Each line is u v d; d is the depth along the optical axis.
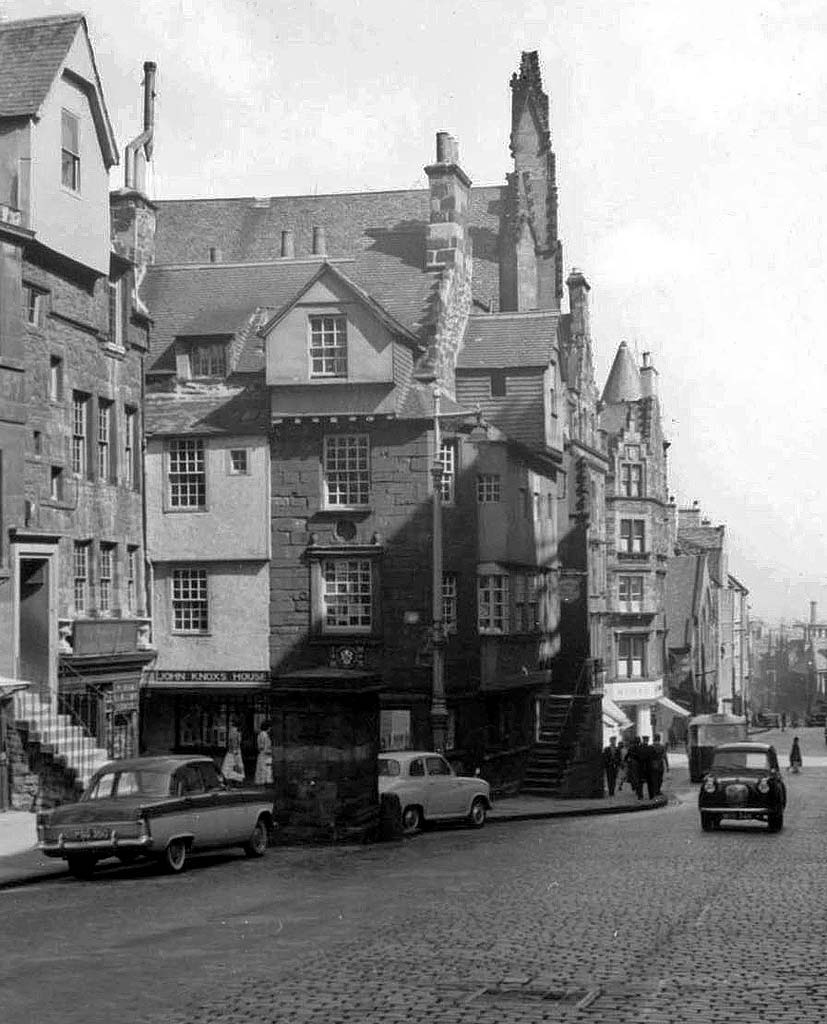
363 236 59.44
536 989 11.89
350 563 44.84
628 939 14.69
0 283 33.31
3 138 34.81
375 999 11.54
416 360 46.09
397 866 22.83
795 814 37.50
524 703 50.75
